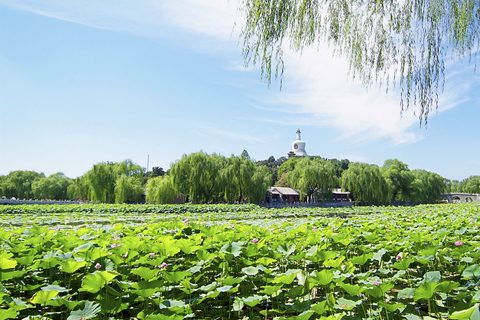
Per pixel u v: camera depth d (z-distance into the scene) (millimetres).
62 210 16594
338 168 60875
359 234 4957
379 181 34281
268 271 2900
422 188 43219
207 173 29328
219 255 3371
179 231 4879
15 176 55656
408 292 2447
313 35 3391
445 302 2680
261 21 3355
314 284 2562
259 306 2842
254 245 3557
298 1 3363
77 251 3281
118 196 31656
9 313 1854
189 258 3617
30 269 2891
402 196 44094
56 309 2701
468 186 68875
